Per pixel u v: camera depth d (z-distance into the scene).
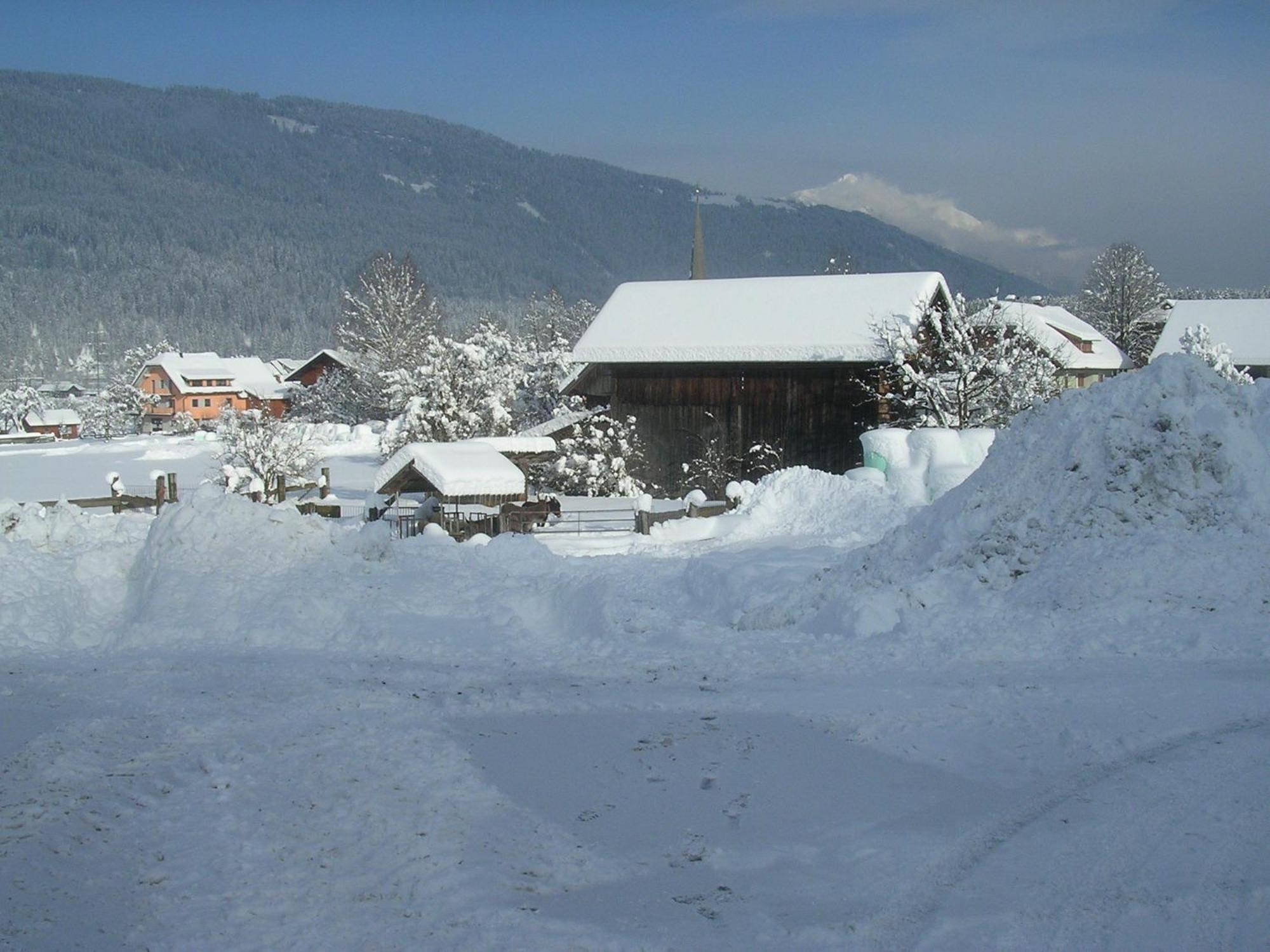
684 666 10.72
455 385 41.44
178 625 12.73
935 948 5.13
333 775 7.82
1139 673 9.14
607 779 7.56
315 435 58.69
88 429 108.44
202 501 14.32
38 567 13.68
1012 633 10.47
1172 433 11.62
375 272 70.88
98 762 8.23
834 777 7.35
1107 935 5.16
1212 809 6.44
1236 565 10.59
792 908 5.61
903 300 35.50
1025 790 6.95
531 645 12.17
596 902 5.75
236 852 6.55
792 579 13.93
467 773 7.77
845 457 34.59
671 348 36.47
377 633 12.45
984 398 33.16
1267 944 5.00
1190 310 65.69
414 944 5.37
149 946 5.40
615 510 30.03
